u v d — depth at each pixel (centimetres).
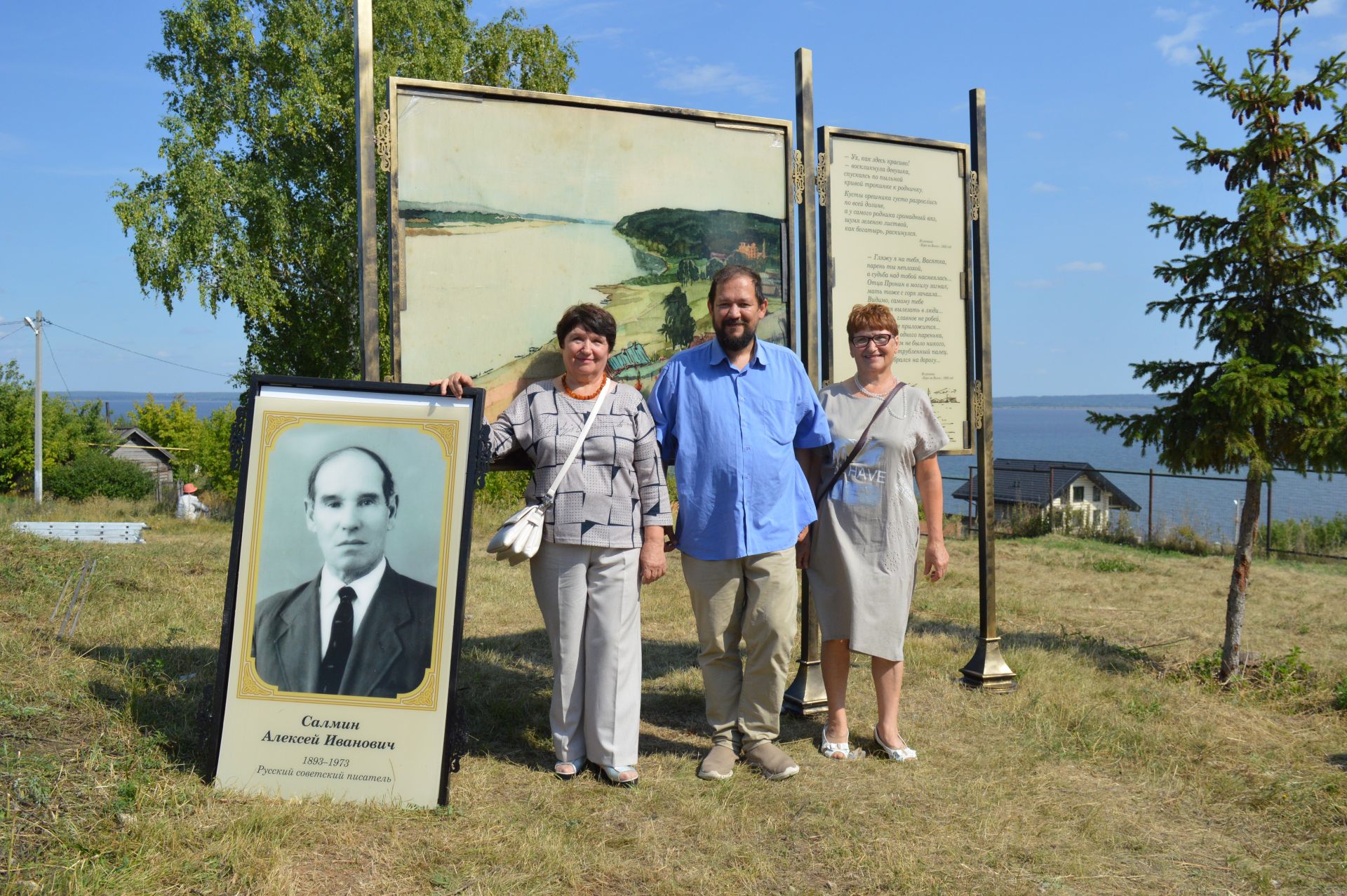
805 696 476
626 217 441
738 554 371
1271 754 427
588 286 432
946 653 599
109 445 4019
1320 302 557
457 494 350
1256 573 1092
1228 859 322
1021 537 1525
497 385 414
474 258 409
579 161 430
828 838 322
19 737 319
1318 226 558
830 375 507
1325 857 324
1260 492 564
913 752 406
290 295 2259
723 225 465
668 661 576
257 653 334
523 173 419
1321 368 542
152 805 295
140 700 379
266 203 2069
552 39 2655
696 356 390
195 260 2009
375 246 393
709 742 424
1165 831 344
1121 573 1080
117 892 244
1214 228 579
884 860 307
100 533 1323
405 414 353
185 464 3394
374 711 333
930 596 863
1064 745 430
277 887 259
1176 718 475
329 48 2191
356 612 340
